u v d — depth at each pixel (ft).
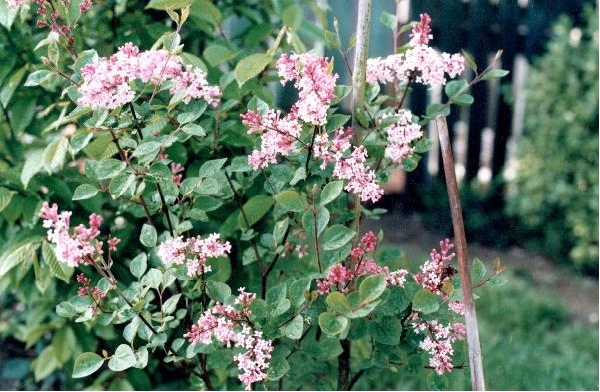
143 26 3.11
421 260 5.83
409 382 3.93
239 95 2.81
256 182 2.83
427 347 2.34
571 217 6.03
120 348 2.29
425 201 7.30
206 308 2.54
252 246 2.77
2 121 3.36
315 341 2.45
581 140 5.95
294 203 2.21
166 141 2.27
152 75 2.32
